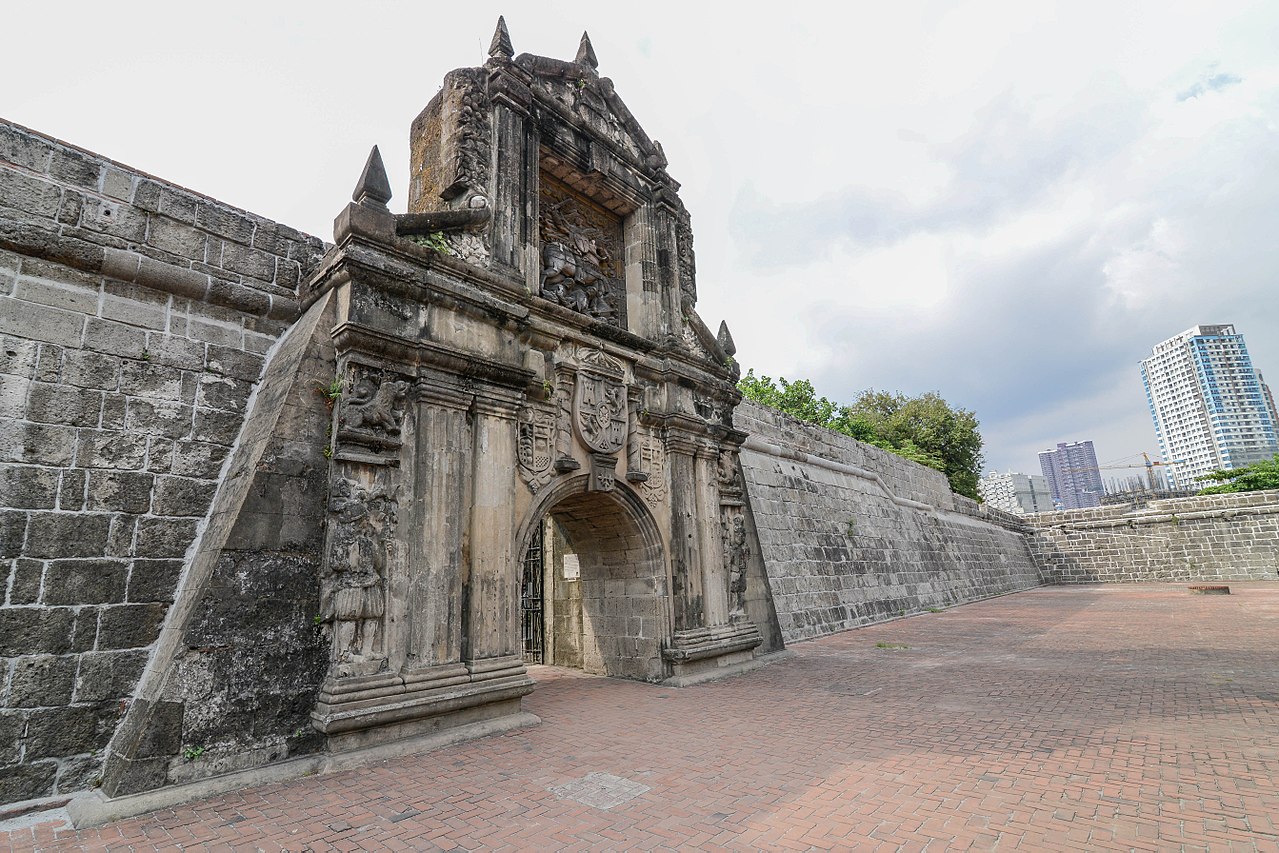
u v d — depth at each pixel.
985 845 4.86
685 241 15.01
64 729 6.44
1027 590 39.47
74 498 6.98
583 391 11.02
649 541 12.12
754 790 6.18
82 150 7.72
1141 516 41.12
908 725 8.38
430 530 8.22
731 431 14.30
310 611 7.24
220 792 6.11
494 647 8.70
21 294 7.04
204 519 7.89
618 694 10.78
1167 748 6.99
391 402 8.16
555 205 12.75
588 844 5.11
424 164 11.66
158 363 7.92
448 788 6.31
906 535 27.72
